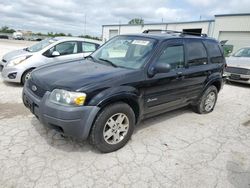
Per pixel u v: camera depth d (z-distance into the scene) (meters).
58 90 2.82
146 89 3.46
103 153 3.19
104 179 2.65
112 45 4.31
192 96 4.65
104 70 3.35
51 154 3.06
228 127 4.51
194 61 4.45
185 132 4.11
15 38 54.78
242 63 8.80
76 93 2.75
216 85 5.37
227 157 3.35
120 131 3.29
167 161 3.12
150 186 2.60
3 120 4.01
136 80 3.28
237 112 5.53
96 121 2.94
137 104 3.38
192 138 3.89
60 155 3.06
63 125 2.76
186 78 4.21
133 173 2.81
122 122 3.29
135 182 2.65
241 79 8.73
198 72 4.49
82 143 3.40
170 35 4.20
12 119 4.07
